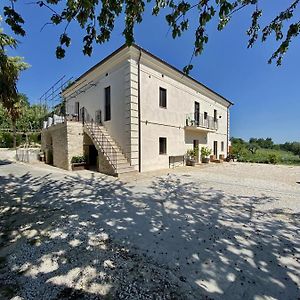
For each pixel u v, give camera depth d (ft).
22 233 12.75
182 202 19.56
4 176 30.58
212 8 9.34
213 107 64.64
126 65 36.32
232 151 78.64
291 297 7.48
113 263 9.54
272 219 15.31
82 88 49.47
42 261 9.70
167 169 42.83
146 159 38.96
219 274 8.78
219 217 15.65
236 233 12.86
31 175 31.60
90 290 7.76
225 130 74.02
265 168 48.14
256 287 7.98
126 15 10.26
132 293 7.61
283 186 27.04
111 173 33.78
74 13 9.53
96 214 15.99
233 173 38.96
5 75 22.80
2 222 14.47
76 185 25.72
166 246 11.18
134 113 36.60
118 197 20.90
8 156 62.23
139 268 9.16
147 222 14.57
